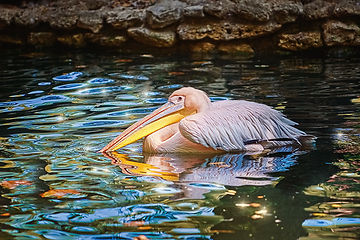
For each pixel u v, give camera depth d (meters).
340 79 10.84
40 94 10.09
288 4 14.55
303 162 6.08
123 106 9.00
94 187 5.31
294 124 7.21
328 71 11.82
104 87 10.62
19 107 9.05
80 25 15.76
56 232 4.23
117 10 15.78
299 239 4.03
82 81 11.26
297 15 14.54
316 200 4.84
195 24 15.07
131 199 4.95
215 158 6.43
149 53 15.02
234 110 6.76
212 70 12.29
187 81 11.06
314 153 6.41
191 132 6.38
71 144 6.91
